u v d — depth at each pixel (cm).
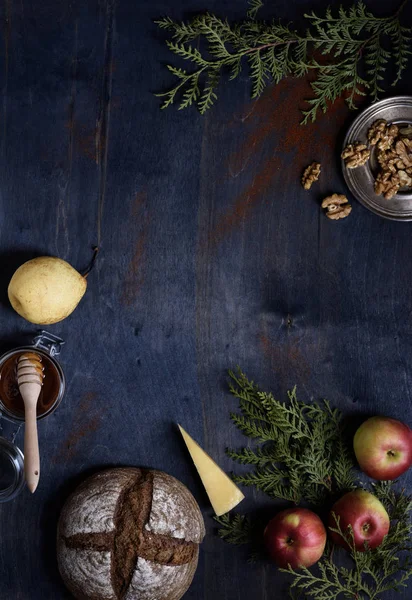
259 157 116
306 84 116
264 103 116
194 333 115
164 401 114
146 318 114
